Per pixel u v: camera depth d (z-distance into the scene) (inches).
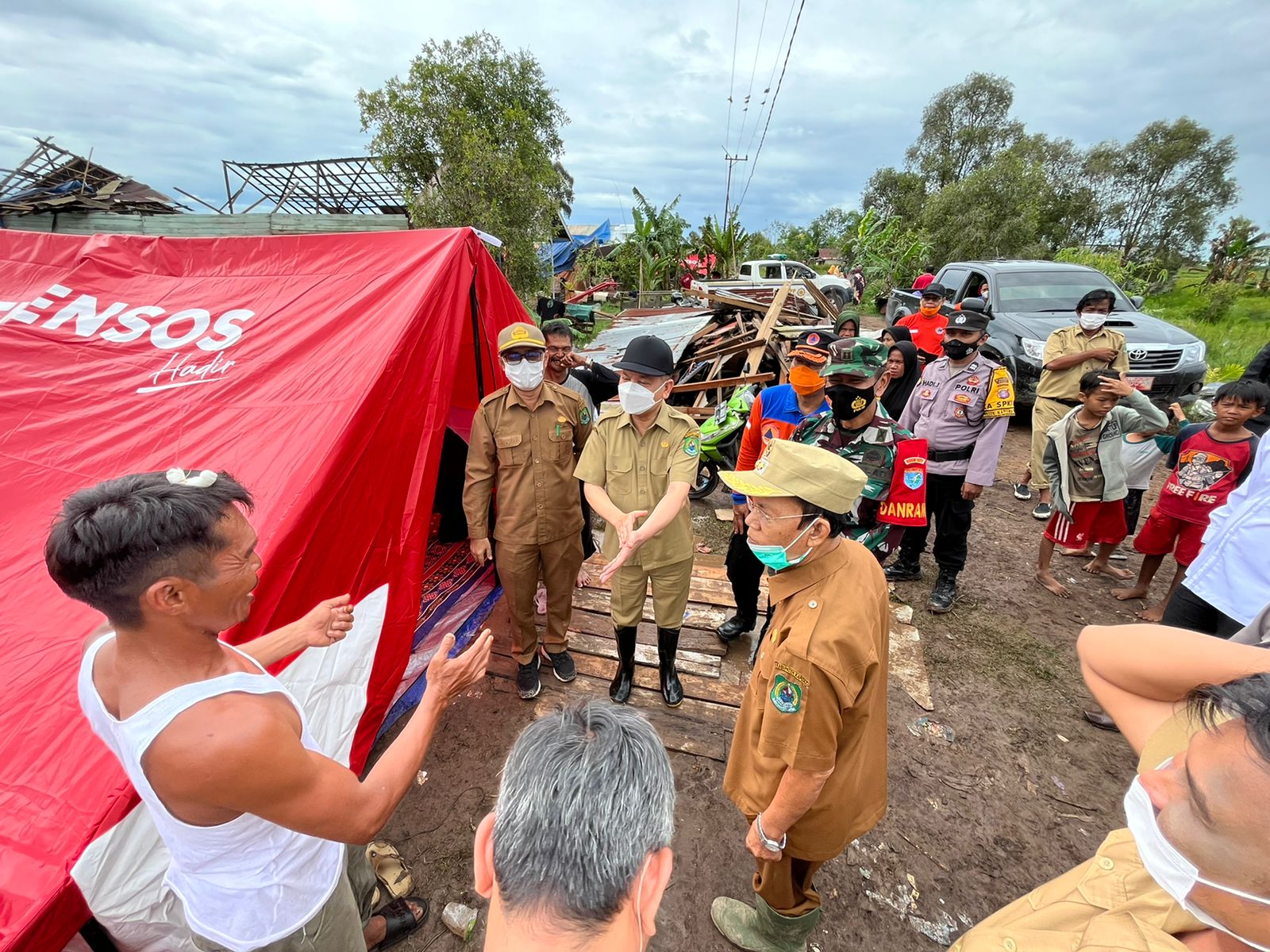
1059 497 146.5
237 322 101.7
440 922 76.2
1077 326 182.9
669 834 30.0
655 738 31.1
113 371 94.5
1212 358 414.6
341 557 77.8
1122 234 1176.2
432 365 94.7
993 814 92.4
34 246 120.7
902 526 117.8
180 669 37.0
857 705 51.9
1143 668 36.9
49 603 65.9
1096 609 146.1
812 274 625.0
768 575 55.3
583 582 153.5
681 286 789.2
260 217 469.4
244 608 39.1
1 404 88.2
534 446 101.7
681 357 253.8
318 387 84.4
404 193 444.1
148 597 33.3
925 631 137.6
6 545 72.9
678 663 124.6
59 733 53.2
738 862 84.6
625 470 98.7
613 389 180.9
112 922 50.4
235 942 43.7
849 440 114.1
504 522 103.3
